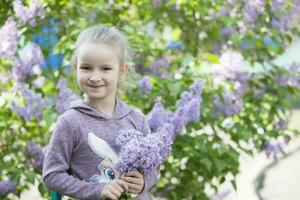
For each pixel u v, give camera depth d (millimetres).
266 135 4891
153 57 5062
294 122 10500
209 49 5395
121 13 5141
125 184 2877
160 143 2867
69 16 4902
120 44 3105
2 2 4887
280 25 5285
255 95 5250
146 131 3213
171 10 5418
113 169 2965
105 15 5047
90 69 3029
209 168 4301
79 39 3115
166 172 4848
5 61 4660
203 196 4855
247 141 4652
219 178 4859
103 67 3027
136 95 4426
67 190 2920
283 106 5141
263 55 5242
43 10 4586
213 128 4637
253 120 4945
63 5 4719
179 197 4812
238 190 7059
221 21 5160
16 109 4348
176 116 4113
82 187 2902
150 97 4531
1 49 4434
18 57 4609
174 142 4344
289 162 8406
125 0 5070
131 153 2822
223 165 4371
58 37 4902
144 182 3018
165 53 5176
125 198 2943
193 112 4172
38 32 4785
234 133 4668
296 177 7723
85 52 3014
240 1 5230
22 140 4680
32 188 6277
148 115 4113
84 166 2986
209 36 5352
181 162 4887
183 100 4285
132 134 2955
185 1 4965
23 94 4324
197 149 4391
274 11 5230
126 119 3135
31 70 4496
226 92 4652
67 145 2980
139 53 4949
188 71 4664
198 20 5375
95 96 3031
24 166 4551
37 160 4520
